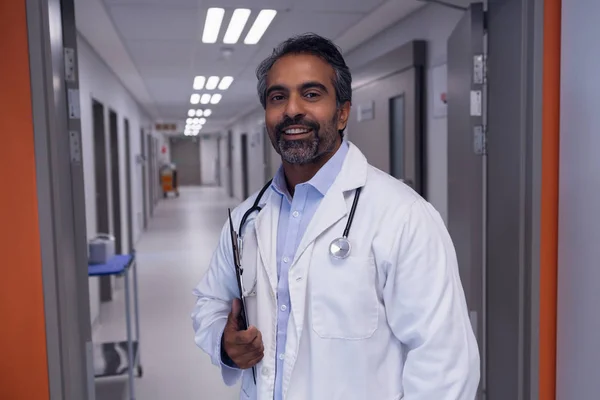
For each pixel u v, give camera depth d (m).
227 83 6.71
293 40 1.02
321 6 3.25
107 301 4.66
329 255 1.00
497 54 1.82
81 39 3.92
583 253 1.60
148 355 3.38
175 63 5.21
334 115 1.01
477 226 1.93
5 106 1.48
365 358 0.97
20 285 1.52
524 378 1.76
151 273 5.66
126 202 6.62
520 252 1.74
